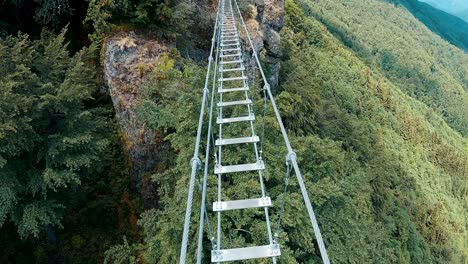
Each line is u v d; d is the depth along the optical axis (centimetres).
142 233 1273
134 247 1148
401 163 4275
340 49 6419
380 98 6184
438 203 4409
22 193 1077
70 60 1209
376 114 5162
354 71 5891
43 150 1076
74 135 1080
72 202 1220
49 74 1140
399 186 3319
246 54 1789
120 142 1338
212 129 1004
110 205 1292
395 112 6269
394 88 8281
